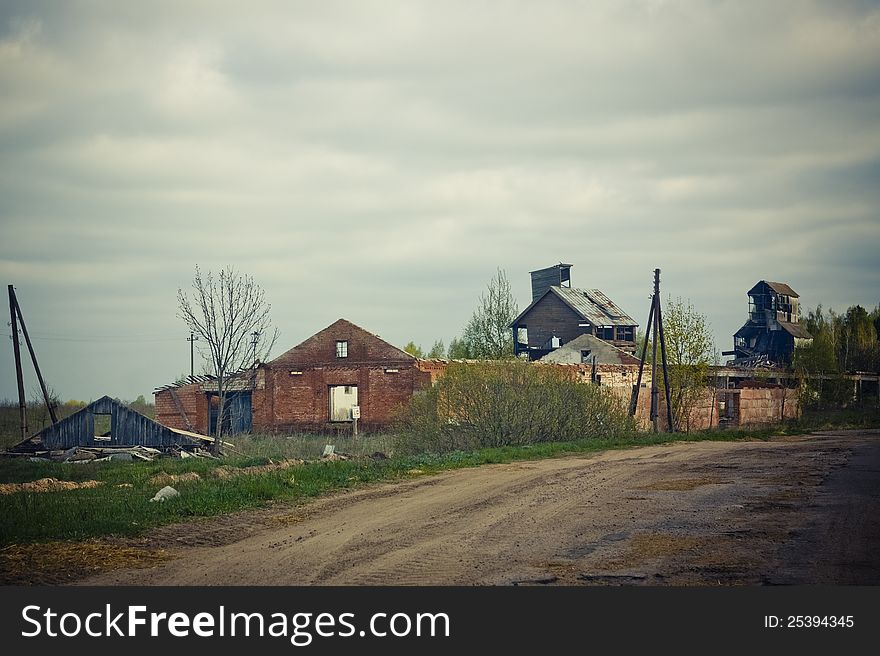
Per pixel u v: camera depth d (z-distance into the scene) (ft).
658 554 38.81
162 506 53.36
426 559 38.81
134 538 45.06
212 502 55.06
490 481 67.56
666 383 142.10
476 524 47.83
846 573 34.99
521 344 272.31
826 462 79.36
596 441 105.91
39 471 86.69
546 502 55.67
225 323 127.54
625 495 58.39
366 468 74.79
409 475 73.05
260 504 56.54
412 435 104.68
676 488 61.67
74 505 53.83
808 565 36.32
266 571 37.14
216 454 119.75
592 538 42.91
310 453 114.42
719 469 74.38
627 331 270.67
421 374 165.78
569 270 285.43
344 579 35.58
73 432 125.49
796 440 116.26
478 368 107.96
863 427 155.43
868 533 42.86
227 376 135.13
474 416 104.42
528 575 35.53
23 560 39.60
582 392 114.93
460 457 84.74
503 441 104.17
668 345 158.40
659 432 134.92
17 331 143.02
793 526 45.16
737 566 36.27
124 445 125.08
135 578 36.45
